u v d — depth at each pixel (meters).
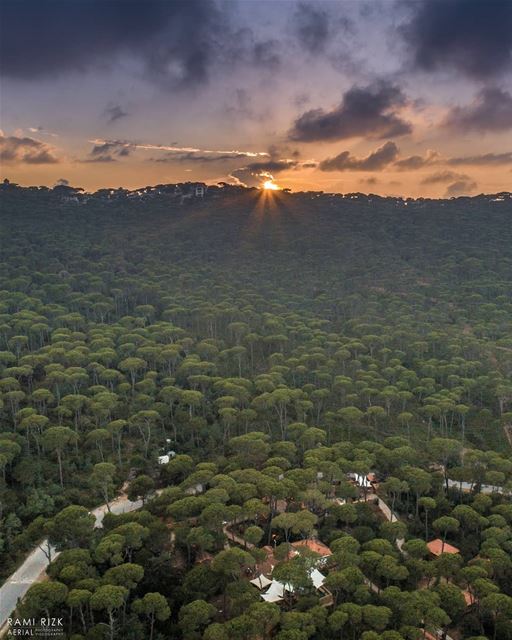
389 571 62.53
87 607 58.56
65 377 104.94
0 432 92.94
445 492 89.06
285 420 110.12
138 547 64.88
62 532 66.38
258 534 66.75
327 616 58.31
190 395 104.25
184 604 60.53
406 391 116.06
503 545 71.19
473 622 61.62
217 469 86.62
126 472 91.12
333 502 77.81
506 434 113.81
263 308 174.88
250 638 55.56
